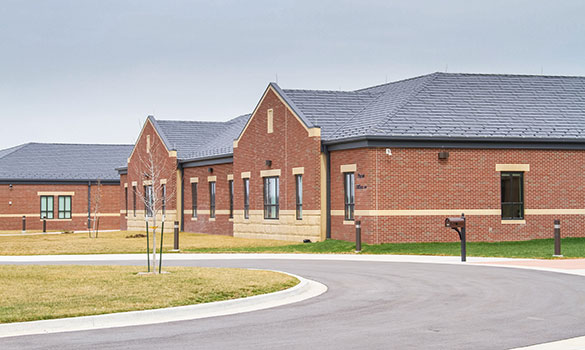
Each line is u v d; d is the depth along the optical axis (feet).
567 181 108.47
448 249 96.89
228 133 161.07
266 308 49.60
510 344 36.60
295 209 117.91
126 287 56.08
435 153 103.60
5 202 196.44
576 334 39.22
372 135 100.58
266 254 99.60
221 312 48.03
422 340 37.70
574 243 102.06
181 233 151.74
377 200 101.40
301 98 123.75
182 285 57.21
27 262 86.53
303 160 115.03
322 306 50.11
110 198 207.72
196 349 35.96
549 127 109.50
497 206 105.60
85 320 43.24
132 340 38.32
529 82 121.90
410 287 59.93
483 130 105.91
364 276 68.69
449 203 103.86
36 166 205.98
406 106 109.50
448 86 116.47
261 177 127.95
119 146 227.20
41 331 41.19
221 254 100.42
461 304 50.16
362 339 38.06
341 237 109.40
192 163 154.71
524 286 59.41
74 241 123.24
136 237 137.59
